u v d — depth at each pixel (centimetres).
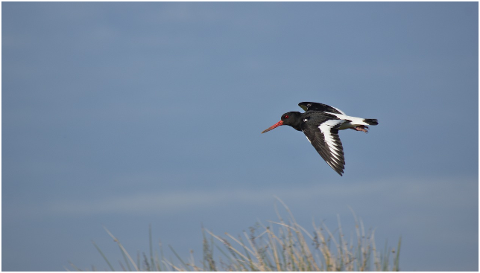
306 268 1094
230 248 1148
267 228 1157
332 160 1472
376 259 1105
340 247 1130
